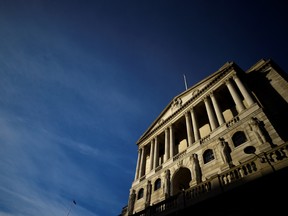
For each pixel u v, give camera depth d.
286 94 20.62
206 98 28.02
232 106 26.03
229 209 11.28
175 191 23.45
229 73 26.38
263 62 26.39
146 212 17.36
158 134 34.50
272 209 9.68
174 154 29.08
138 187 28.92
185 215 13.45
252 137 17.58
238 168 12.77
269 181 10.43
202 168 20.75
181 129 32.97
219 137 21.06
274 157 11.46
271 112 20.16
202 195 13.30
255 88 24.67
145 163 34.91
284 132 17.41
